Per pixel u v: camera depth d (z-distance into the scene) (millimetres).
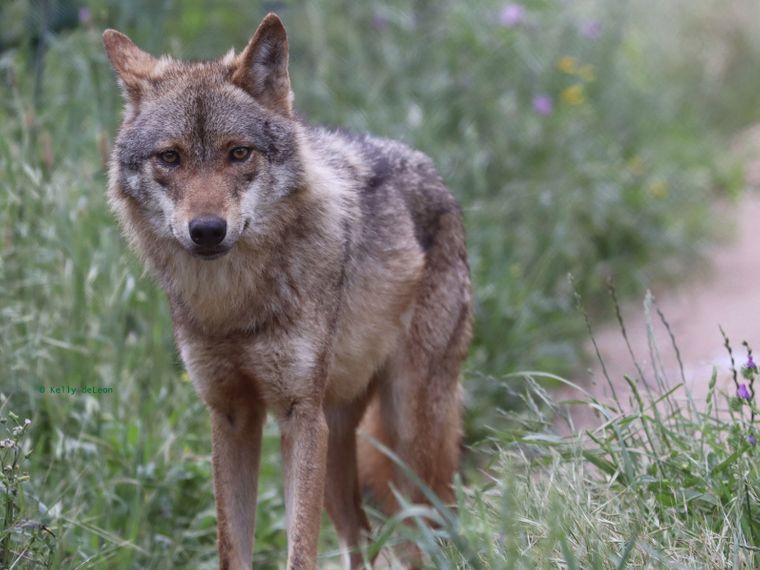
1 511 7785
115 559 9133
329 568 10320
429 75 17094
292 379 8148
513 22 17938
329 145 9203
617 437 8039
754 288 15633
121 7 14695
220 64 8312
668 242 16922
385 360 9531
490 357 13500
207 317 8078
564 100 17734
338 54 17422
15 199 10805
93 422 10117
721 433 9008
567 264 15461
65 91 13812
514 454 8727
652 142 20281
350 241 8656
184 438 10484
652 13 26234
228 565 8383
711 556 6992
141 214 8195
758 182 20484
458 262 9961
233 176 7816
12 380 9977
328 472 9711
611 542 7227
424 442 9641
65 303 10766
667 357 13766
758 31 25516
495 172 16453
